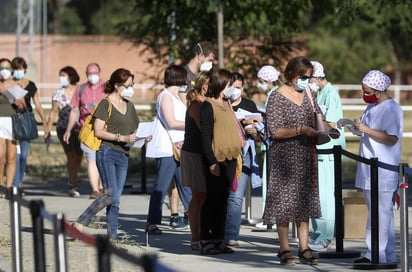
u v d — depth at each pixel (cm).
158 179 2338
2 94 2939
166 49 4494
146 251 2097
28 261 1938
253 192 3262
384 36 9788
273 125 1889
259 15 4372
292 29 4516
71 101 3048
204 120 2011
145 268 960
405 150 4825
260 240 2291
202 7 4059
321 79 2153
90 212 2173
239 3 4347
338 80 9638
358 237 2277
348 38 9744
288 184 1898
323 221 2123
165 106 2291
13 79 3038
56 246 1315
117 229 2322
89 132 2186
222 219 2075
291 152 1894
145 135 2242
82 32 12144
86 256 1977
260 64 4456
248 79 4447
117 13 12094
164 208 2903
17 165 3039
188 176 2055
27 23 9256
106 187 2188
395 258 1895
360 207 2270
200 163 2053
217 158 2019
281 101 1891
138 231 2434
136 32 4512
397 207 1864
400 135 1859
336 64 9556
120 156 2194
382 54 9694
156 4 4403
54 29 11988
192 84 2302
